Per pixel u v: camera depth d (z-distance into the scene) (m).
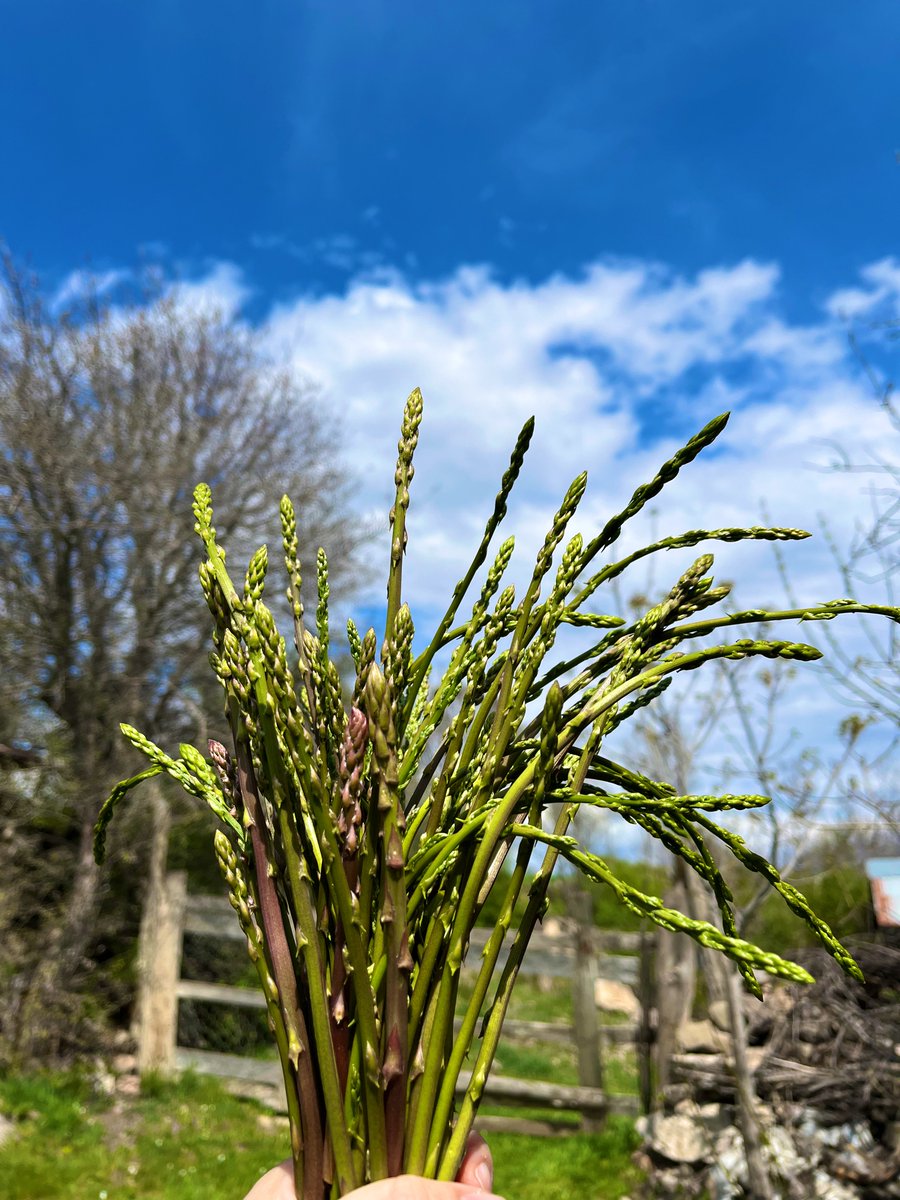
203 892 7.76
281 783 0.80
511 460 0.95
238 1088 6.20
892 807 3.57
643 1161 4.35
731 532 0.90
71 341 8.31
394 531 0.94
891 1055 3.64
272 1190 0.81
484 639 0.96
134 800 7.24
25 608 7.92
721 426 0.84
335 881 0.77
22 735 7.77
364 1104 0.78
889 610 0.80
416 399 0.97
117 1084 5.95
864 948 4.07
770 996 4.32
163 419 8.23
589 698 0.90
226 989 6.44
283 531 0.98
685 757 3.70
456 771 0.91
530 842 0.85
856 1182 3.46
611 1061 7.36
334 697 0.94
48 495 7.65
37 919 6.89
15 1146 4.63
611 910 7.71
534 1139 5.31
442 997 0.80
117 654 7.62
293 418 9.40
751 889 4.31
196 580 8.14
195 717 7.69
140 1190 4.39
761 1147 3.48
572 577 0.91
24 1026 5.81
